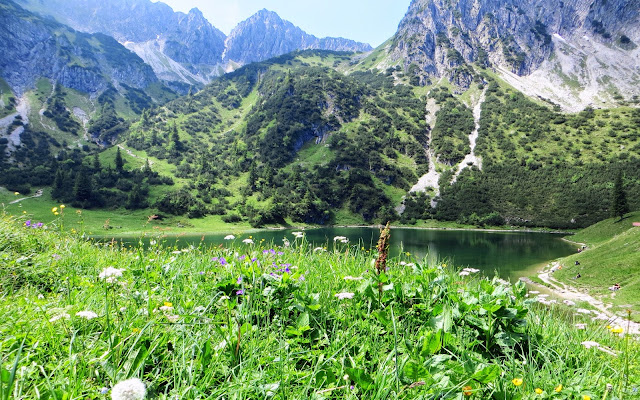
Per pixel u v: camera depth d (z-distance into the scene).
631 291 44.69
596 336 4.98
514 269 76.69
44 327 3.16
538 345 4.11
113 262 6.30
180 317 3.45
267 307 3.97
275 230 153.00
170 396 2.46
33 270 5.45
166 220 158.12
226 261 5.86
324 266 6.38
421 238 143.12
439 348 3.23
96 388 2.48
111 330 3.11
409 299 4.61
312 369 3.17
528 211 189.75
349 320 4.18
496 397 2.85
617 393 3.16
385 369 2.85
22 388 2.24
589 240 127.88
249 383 2.71
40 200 158.25
